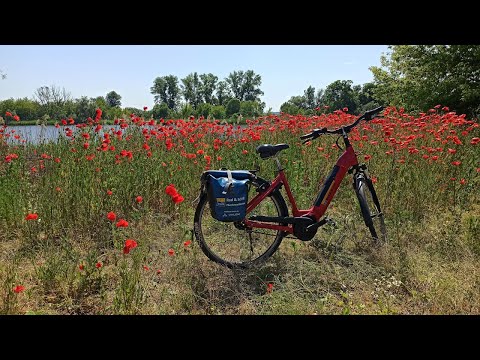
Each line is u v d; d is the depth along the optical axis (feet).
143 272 10.80
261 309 9.68
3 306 9.07
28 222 12.64
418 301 9.90
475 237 12.52
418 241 13.16
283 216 12.05
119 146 19.02
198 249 12.37
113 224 12.12
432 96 48.32
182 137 22.07
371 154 19.48
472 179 17.31
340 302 9.78
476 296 9.79
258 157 18.60
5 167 17.57
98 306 9.54
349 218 14.01
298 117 25.75
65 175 14.94
